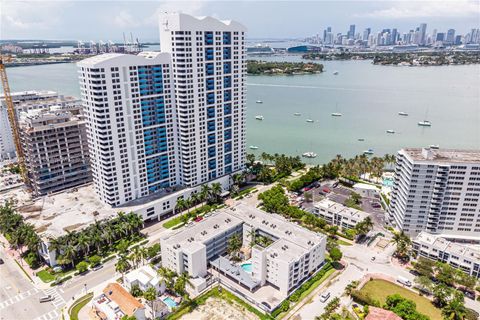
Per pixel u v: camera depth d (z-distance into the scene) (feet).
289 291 455.22
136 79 588.91
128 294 426.51
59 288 468.34
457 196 546.26
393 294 454.40
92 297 450.30
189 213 649.20
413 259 531.91
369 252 549.13
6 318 417.69
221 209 632.79
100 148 583.17
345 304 437.99
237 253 537.24
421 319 388.57
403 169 583.58
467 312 400.67
